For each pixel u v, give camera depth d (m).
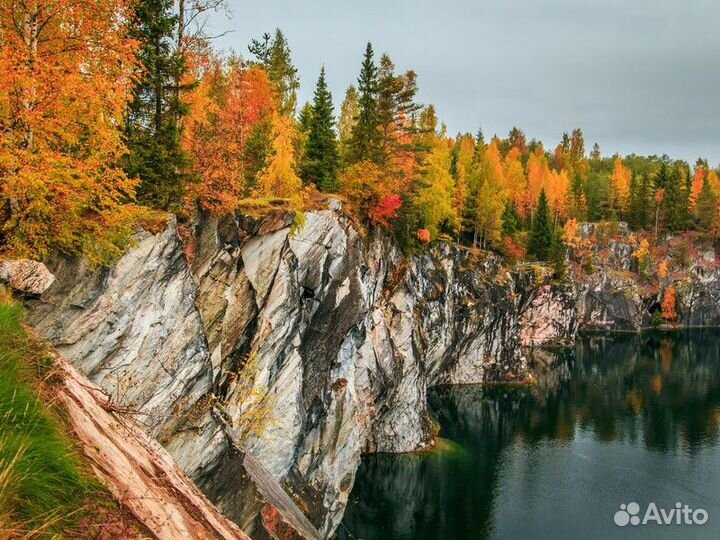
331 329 28.84
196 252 18.64
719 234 122.69
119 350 14.36
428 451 43.88
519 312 83.00
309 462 28.78
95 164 12.70
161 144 17.78
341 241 28.56
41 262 11.75
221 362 20.33
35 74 11.66
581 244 113.00
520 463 42.41
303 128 44.78
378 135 42.56
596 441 47.66
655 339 101.56
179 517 7.02
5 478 4.62
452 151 93.19
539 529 32.44
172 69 18.28
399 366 42.09
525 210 112.12
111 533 5.38
